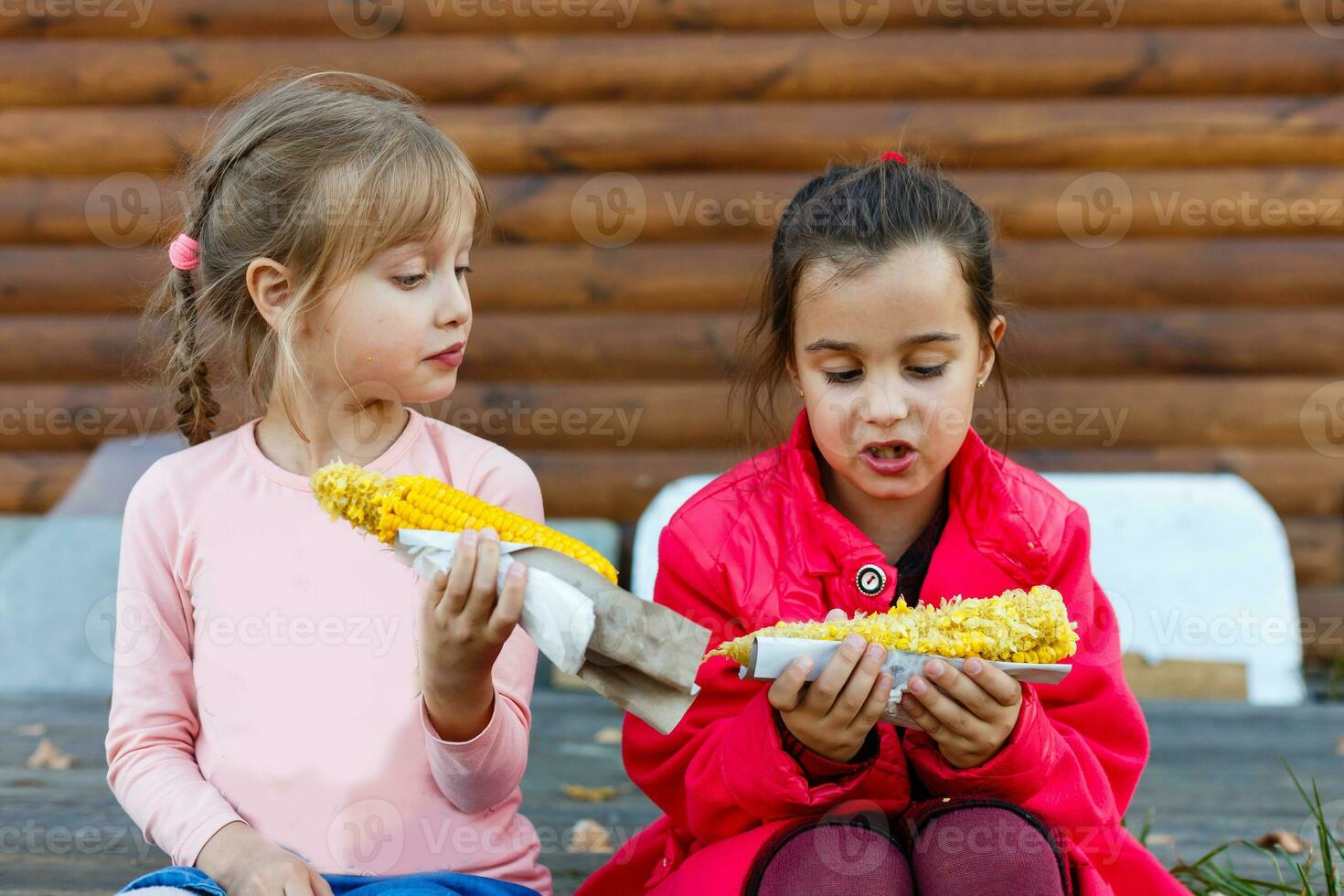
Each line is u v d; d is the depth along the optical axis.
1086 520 1.98
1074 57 4.25
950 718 1.61
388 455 1.90
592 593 1.53
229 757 1.77
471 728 1.70
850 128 4.29
